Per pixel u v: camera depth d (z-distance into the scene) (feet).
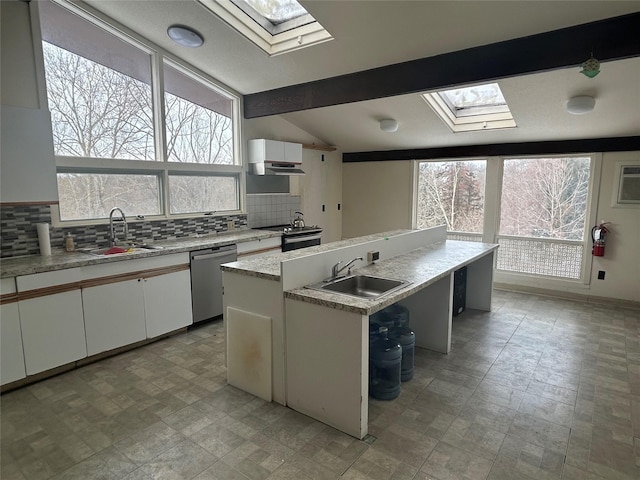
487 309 14.64
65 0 10.56
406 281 8.66
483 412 8.13
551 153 16.11
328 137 20.18
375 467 6.51
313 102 13.84
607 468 6.48
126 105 12.55
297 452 6.88
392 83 11.74
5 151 9.03
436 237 14.65
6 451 6.91
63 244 11.17
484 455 6.81
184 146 14.47
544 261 17.04
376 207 21.72
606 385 9.21
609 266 15.46
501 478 6.26
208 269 13.07
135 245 12.63
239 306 8.87
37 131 9.50
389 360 8.57
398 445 7.07
